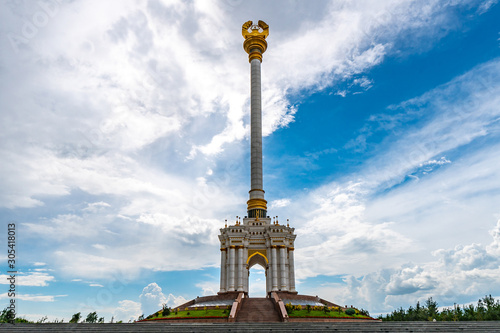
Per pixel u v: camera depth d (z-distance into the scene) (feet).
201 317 172.45
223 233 264.72
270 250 253.24
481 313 177.58
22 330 118.11
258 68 322.14
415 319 195.93
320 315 179.22
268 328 119.65
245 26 338.13
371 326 120.67
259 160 292.40
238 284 244.22
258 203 280.51
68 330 117.80
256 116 304.09
